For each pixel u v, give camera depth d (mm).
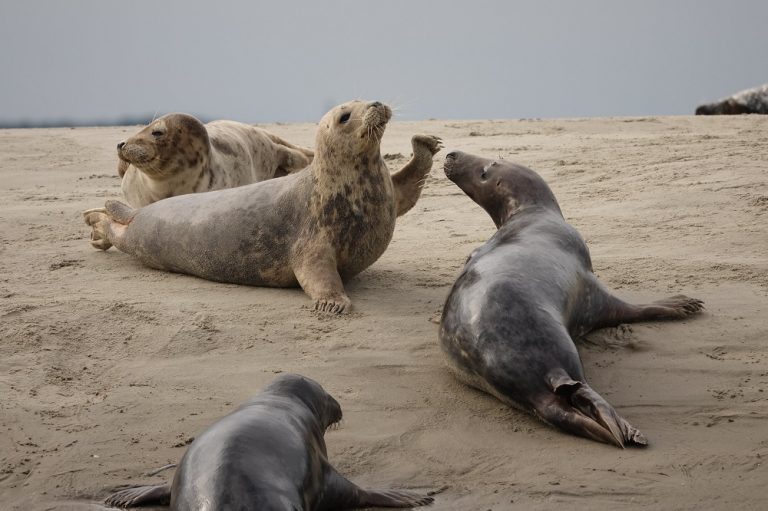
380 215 17969
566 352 11984
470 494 9930
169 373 13633
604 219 22016
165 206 19969
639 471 10258
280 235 18141
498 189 16469
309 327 15578
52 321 15719
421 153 19266
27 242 22625
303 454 8664
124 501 9648
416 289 17859
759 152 28094
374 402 12469
